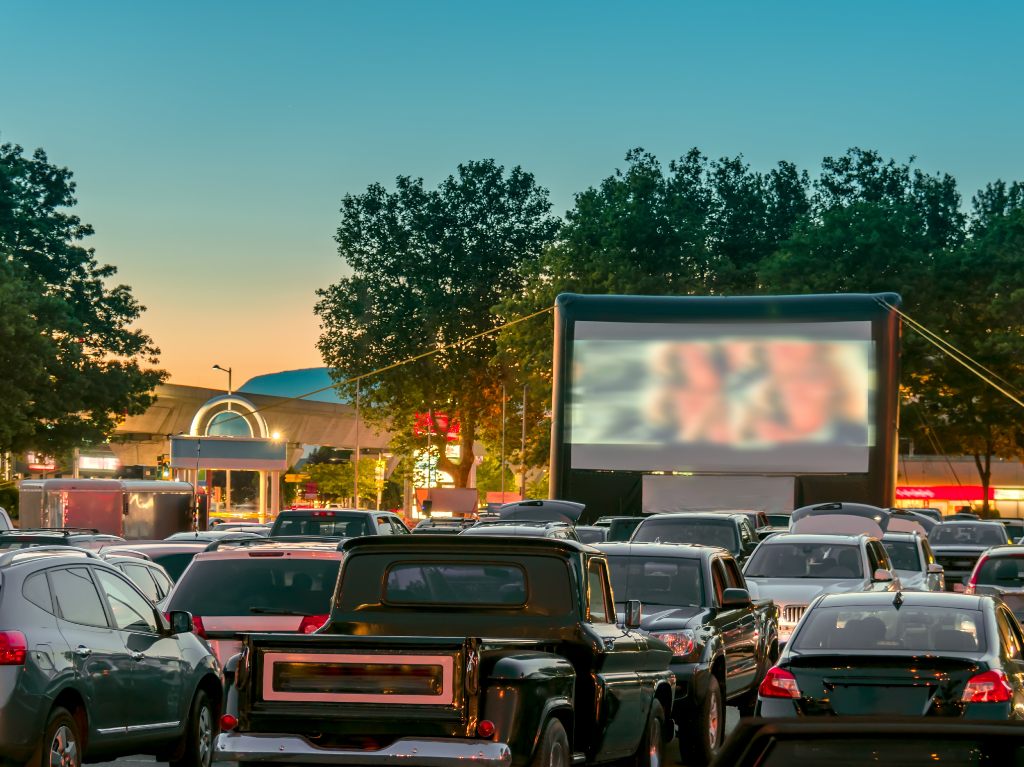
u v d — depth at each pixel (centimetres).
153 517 4956
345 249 10094
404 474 11944
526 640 992
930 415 7906
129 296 8169
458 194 10125
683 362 3609
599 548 1633
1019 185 10256
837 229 7819
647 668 1190
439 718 899
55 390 6981
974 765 443
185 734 1293
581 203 8262
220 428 9888
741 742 461
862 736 453
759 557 2266
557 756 962
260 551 1377
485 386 10075
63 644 1110
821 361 3572
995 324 7588
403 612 1095
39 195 8244
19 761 1056
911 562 2602
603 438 3619
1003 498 10125
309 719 911
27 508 4897
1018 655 1230
